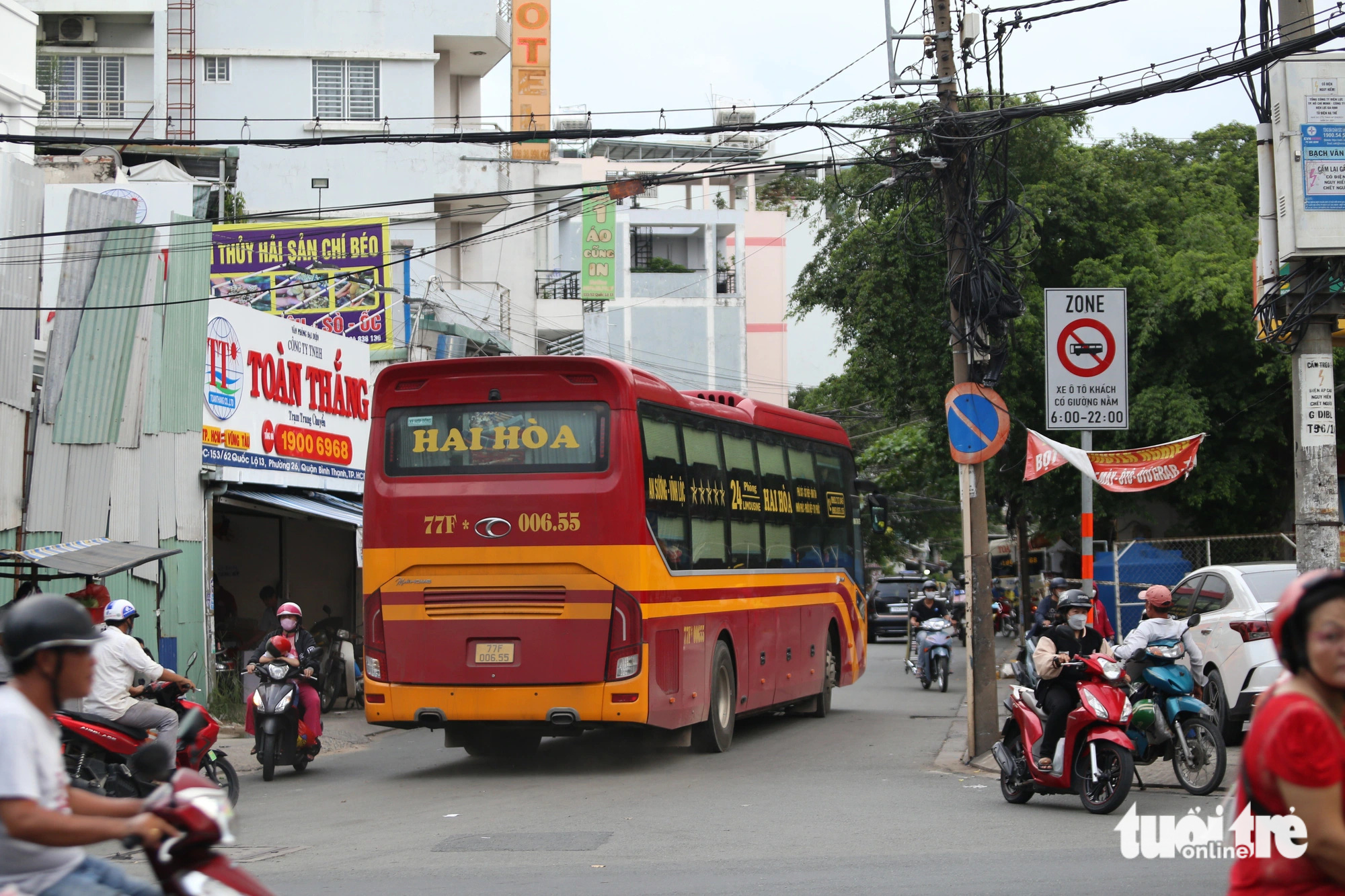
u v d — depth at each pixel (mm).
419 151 44500
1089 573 13484
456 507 13125
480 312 40031
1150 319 24922
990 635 14133
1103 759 10250
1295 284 11516
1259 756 3621
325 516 20750
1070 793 10734
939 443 28422
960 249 14492
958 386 14203
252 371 20609
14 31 21609
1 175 17344
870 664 33312
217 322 19594
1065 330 13422
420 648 13109
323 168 43969
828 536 19641
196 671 18578
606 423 13031
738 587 15711
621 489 12906
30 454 16094
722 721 15203
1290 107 11422
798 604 18078
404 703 13125
